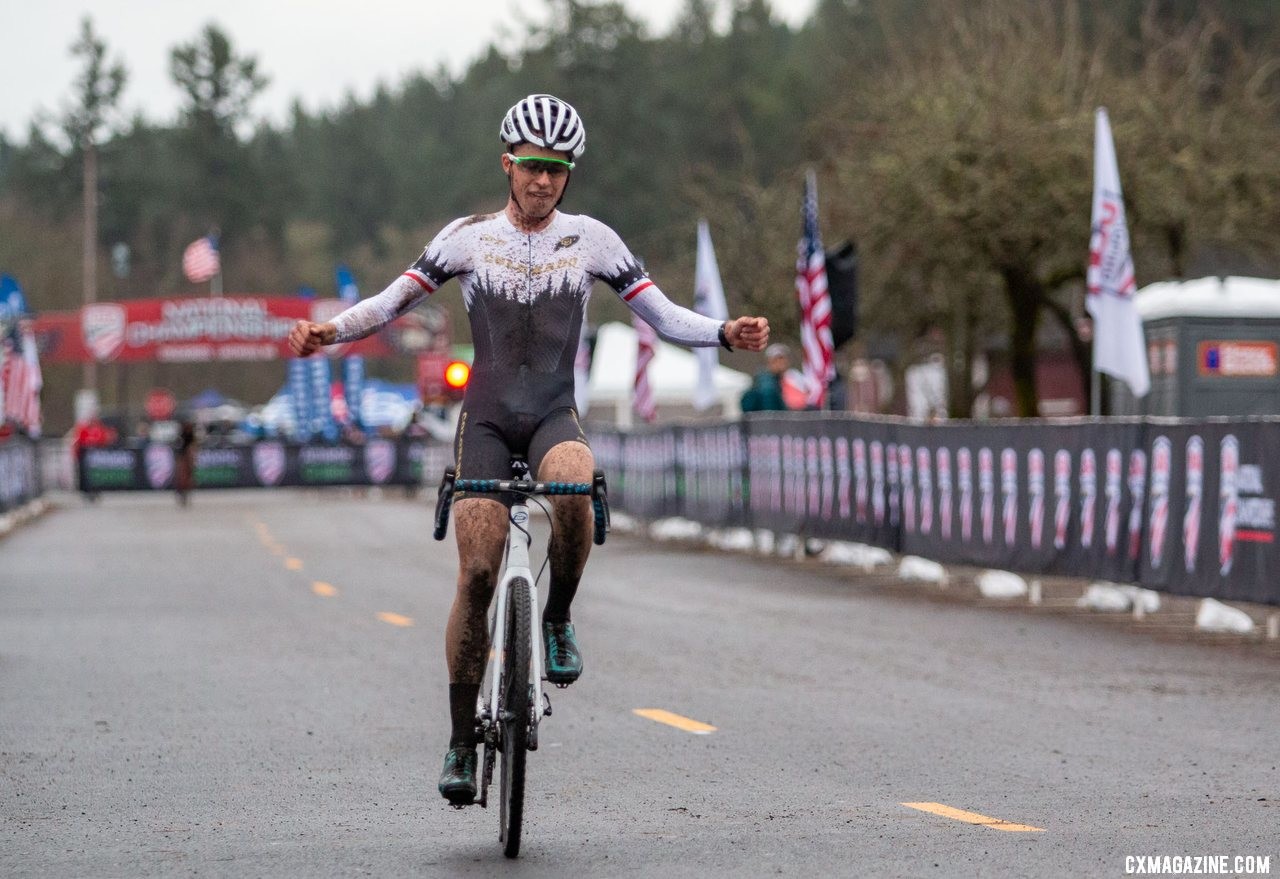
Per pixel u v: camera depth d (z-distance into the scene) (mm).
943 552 44656
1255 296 54688
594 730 23109
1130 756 20984
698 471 64500
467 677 15680
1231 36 101625
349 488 120188
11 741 22516
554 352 16016
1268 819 17031
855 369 138750
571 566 15781
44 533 76062
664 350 118438
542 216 16062
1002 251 78125
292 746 22031
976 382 131500
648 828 16750
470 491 15602
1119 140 75938
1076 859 15133
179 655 31984
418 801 18359
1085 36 120500
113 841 16344
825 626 36438
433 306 127938
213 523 82688
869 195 82062
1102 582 38625
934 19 96875
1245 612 38688
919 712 24688
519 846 15297
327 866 15109
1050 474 39594
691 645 33062
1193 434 34469
